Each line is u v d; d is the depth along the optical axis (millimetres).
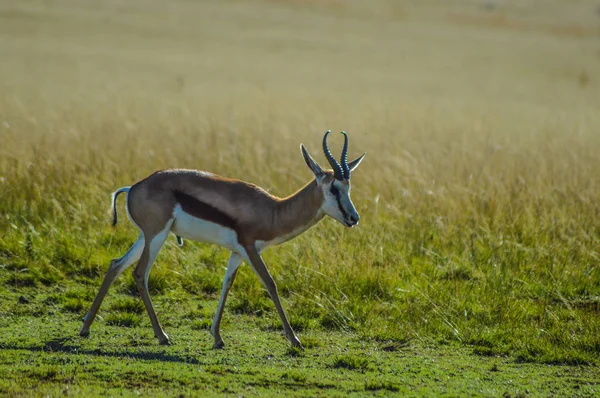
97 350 28766
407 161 57375
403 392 25453
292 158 60156
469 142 69375
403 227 44844
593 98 136250
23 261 39094
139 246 30922
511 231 44531
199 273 39219
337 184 30750
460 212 47125
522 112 106938
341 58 184375
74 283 38125
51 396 23109
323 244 41438
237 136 66500
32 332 30969
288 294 37688
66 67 137875
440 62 186500
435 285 37969
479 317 34844
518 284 38812
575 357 30312
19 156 53125
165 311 35250
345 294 37000
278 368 27688
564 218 45406
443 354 30938
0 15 196125
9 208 44750
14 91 99750
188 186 30375
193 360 28188
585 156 63438
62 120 71438
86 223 43688
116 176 49938
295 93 119875
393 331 33125
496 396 25641
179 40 191375
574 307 36500
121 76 131625
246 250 30516
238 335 32375
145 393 23938
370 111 94312
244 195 30625
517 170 57688
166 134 65938
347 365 28500
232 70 153375
